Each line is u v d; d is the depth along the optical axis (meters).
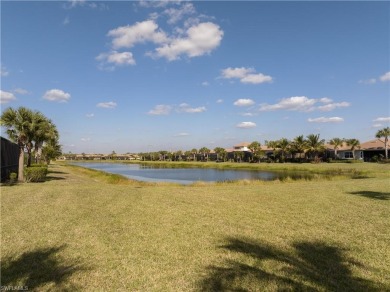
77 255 6.55
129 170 79.50
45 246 7.13
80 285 5.10
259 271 5.71
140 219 10.16
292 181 29.42
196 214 11.12
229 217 10.57
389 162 65.62
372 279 5.38
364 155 82.50
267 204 13.52
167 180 44.44
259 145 98.69
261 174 52.69
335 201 14.30
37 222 9.48
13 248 6.95
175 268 5.87
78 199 14.56
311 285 5.11
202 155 143.12
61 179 30.05
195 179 46.00
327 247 7.18
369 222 9.77
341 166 57.06
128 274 5.57
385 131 69.88
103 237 7.93
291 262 6.20
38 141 27.84
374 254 6.70
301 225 9.38
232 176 50.47
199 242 7.58
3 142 26.97
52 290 4.91
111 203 13.59
